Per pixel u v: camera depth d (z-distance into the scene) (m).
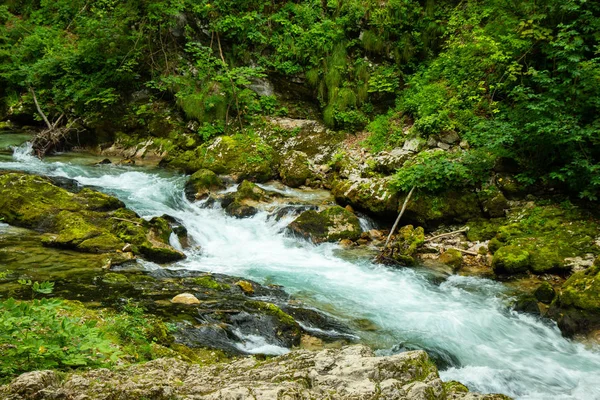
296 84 16.52
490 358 6.57
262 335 6.33
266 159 14.06
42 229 9.25
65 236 8.57
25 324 3.62
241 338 6.21
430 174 10.82
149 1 16.39
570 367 6.44
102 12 17.05
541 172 10.98
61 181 11.73
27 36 18.69
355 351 3.91
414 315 7.49
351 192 11.69
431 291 8.45
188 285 7.53
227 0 16.91
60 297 6.51
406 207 10.81
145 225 9.43
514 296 8.26
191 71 16.45
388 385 3.27
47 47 17.84
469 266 9.47
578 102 10.52
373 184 11.51
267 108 16.00
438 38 16.30
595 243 9.14
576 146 10.45
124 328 5.25
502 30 13.00
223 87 15.74
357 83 15.91
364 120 15.44
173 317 6.30
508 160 11.26
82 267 7.74
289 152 14.25
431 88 13.93
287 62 16.30
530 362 6.52
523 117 11.04
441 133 12.45
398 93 15.70
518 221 10.28
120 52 16.64
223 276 8.23
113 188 12.16
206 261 9.26
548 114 10.55
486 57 13.21
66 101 16.58
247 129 15.17
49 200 9.83
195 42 16.28
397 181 11.04
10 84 17.70
